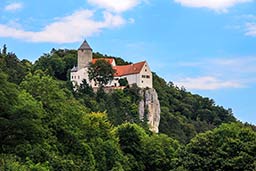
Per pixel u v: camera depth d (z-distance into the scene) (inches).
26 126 2874.0
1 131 2839.6
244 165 3777.1
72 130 3531.0
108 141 4099.4
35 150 2893.7
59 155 3245.6
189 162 3973.9
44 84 3720.5
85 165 3358.8
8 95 2928.2
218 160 3885.3
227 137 4077.3
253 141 3981.3
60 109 3609.7
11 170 2389.3
